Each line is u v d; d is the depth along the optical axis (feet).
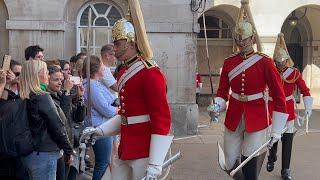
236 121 16.56
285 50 22.82
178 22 33.91
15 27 32.96
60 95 15.83
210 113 16.98
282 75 22.38
